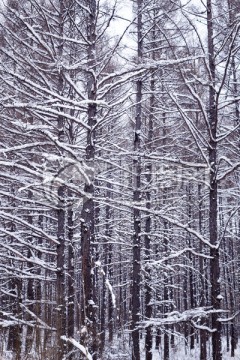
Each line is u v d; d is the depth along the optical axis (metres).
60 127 8.09
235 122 9.48
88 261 6.06
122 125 12.03
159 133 13.58
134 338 10.19
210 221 6.73
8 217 7.22
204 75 7.22
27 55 7.46
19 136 8.04
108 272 20.06
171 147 11.86
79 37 8.17
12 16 7.21
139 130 10.49
